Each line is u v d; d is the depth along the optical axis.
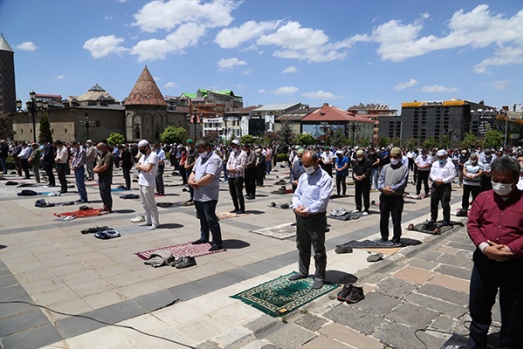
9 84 69.38
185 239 6.82
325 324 3.68
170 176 20.12
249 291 4.41
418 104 102.38
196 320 3.71
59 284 4.64
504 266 2.82
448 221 7.98
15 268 5.21
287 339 3.40
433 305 4.13
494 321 3.78
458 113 95.56
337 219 8.80
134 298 4.23
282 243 6.63
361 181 9.50
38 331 3.48
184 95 137.12
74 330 3.50
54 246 6.30
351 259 5.72
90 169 17.09
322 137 84.06
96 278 4.85
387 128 108.38
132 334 3.43
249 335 3.42
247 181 12.02
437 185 7.88
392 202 6.48
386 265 5.47
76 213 8.86
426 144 88.31
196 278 4.88
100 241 6.63
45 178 17.89
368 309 4.01
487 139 79.31
